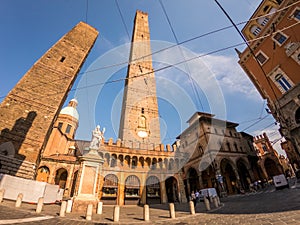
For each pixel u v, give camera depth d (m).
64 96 20.06
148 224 7.27
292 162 33.78
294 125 16.86
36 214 7.77
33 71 18.83
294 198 9.43
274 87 19.58
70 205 10.32
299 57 16.95
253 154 32.78
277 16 19.38
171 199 25.59
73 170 26.50
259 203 10.46
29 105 16.83
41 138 16.08
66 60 22.25
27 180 12.82
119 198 21.36
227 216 7.50
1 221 5.54
